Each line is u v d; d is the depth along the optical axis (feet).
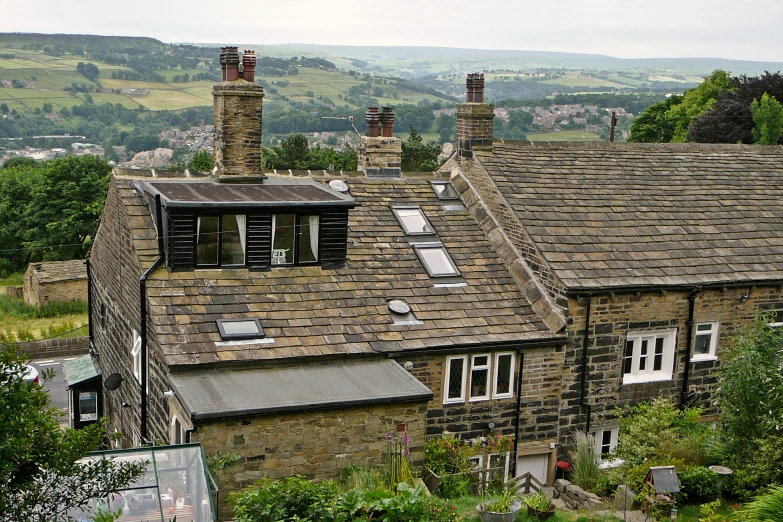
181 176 76.33
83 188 227.40
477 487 59.93
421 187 81.56
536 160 81.97
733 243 77.36
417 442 56.65
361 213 75.82
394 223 75.66
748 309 74.49
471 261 73.20
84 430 35.86
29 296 165.37
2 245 227.40
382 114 83.20
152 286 61.46
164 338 57.77
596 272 68.44
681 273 71.10
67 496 36.91
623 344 69.41
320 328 62.18
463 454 61.41
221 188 71.41
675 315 71.10
